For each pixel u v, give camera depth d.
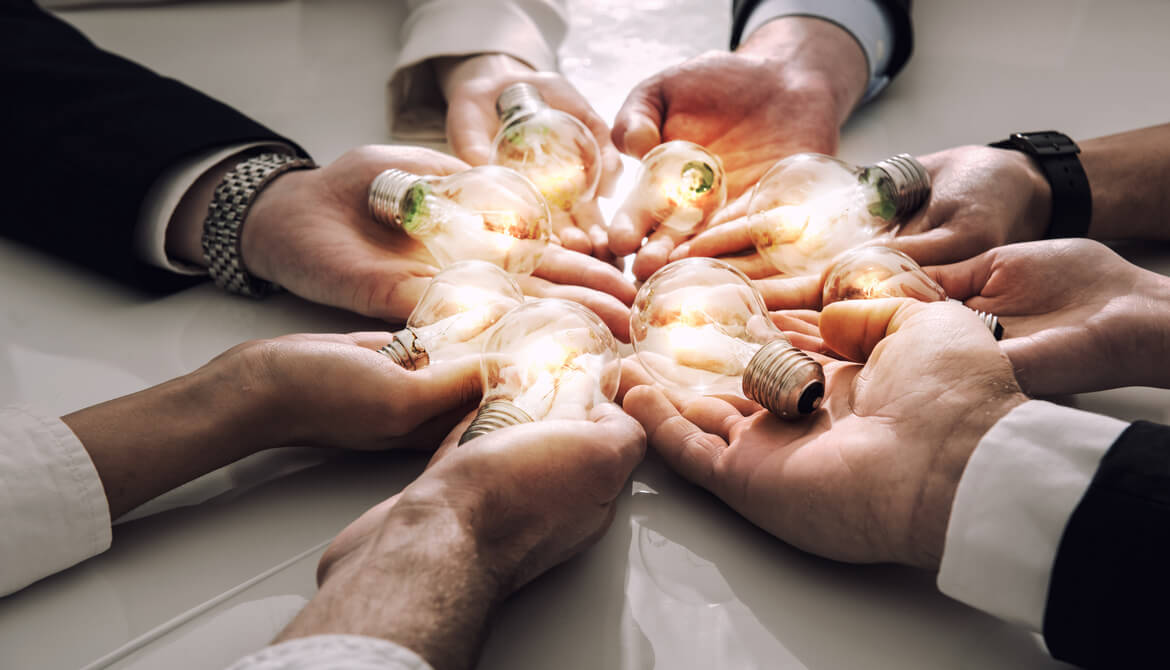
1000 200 0.61
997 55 0.87
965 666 0.46
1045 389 0.53
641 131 0.70
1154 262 0.65
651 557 0.51
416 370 0.54
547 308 0.51
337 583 0.42
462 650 0.41
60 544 0.49
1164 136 0.66
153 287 0.68
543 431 0.46
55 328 0.66
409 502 0.44
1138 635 0.40
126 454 0.50
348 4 1.01
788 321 0.59
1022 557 0.42
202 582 0.50
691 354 0.52
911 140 0.79
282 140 0.71
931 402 0.46
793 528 0.49
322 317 0.66
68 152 0.67
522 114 0.67
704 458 0.52
